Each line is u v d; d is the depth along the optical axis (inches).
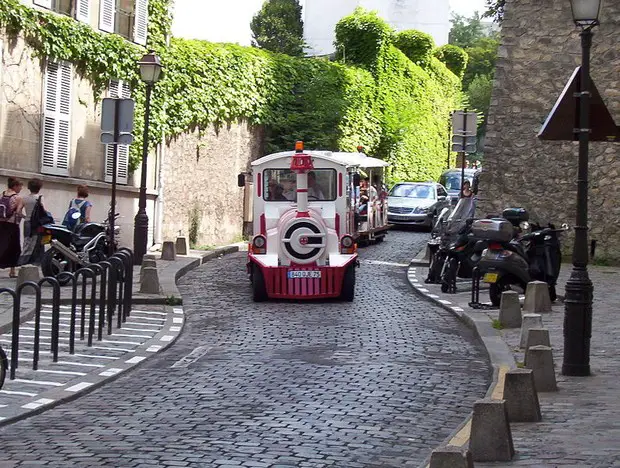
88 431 382.6
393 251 1326.3
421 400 451.2
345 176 872.3
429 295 854.5
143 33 1223.5
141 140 1216.2
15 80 977.5
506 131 1144.2
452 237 920.3
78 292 803.4
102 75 1136.8
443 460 274.7
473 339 641.0
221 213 1429.6
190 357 565.6
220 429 385.7
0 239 853.2
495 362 535.5
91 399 449.7
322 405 434.0
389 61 1941.4
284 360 553.0
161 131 1245.7
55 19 1034.1
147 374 513.7
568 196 1124.5
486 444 328.5
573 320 497.7
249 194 1278.3
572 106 516.1
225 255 1269.7
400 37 2314.2
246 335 649.6
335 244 840.9
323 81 1599.4
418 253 1296.8
